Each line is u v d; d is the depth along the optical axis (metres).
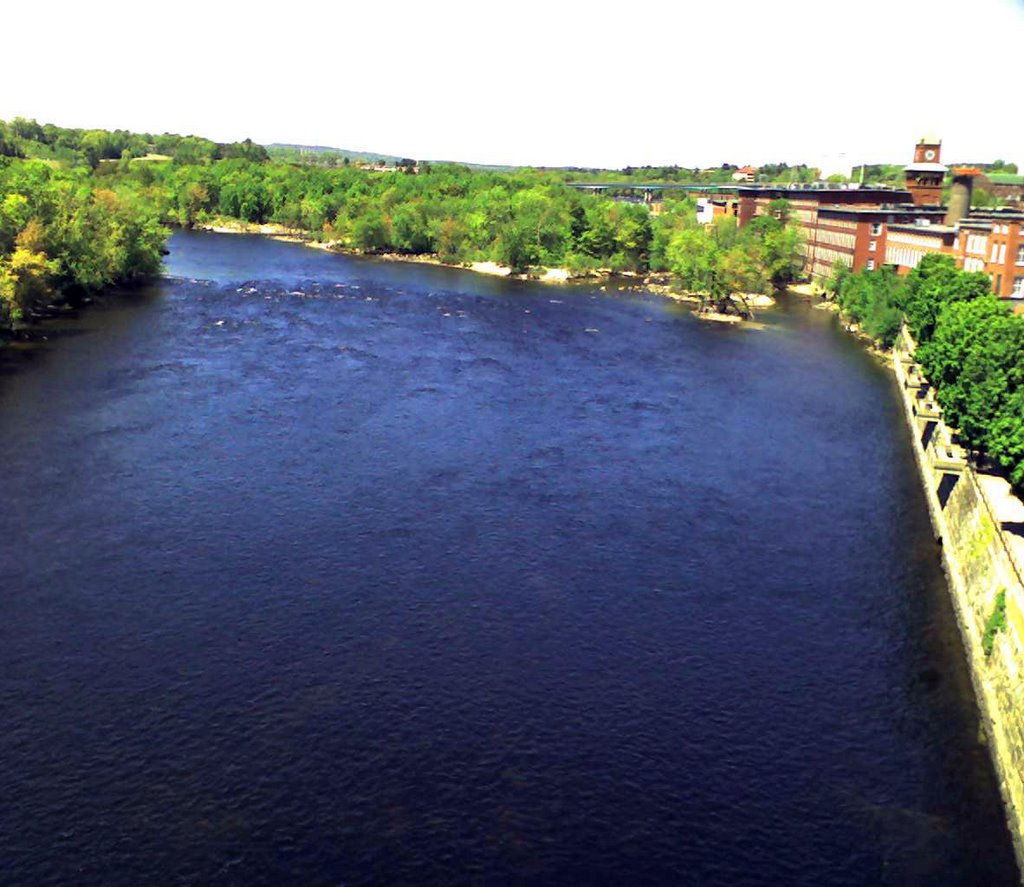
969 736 56.81
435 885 44.78
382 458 97.81
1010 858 47.84
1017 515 74.69
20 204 166.62
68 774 50.88
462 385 127.19
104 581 70.56
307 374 129.00
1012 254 141.00
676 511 87.50
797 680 61.72
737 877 45.91
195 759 52.44
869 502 91.19
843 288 182.38
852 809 50.66
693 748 54.94
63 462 92.69
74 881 44.12
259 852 46.28
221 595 69.38
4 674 58.94
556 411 117.00
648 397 124.88
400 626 66.38
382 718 56.53
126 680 59.03
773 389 131.00
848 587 74.12
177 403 113.06
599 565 76.38
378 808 49.44
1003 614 59.50
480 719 56.81
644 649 64.75
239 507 84.19
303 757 52.94
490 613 68.50
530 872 45.75
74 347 138.12
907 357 134.50
